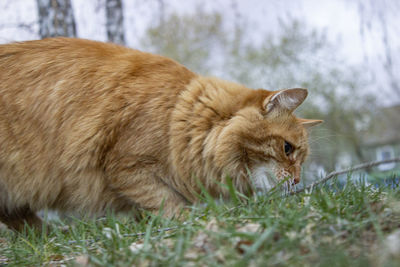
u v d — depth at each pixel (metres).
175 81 3.81
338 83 14.73
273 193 2.77
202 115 3.71
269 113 3.79
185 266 1.99
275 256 1.96
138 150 3.57
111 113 3.62
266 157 3.78
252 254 1.98
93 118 3.63
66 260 2.64
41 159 3.72
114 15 6.96
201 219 2.67
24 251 2.86
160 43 12.41
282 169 3.80
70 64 3.81
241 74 14.60
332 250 1.91
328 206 2.40
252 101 3.83
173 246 2.29
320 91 14.66
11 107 3.69
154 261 2.08
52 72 3.78
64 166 3.70
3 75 3.77
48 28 6.21
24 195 3.82
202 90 3.83
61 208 3.98
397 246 1.80
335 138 14.52
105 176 3.69
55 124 3.69
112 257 2.22
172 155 3.61
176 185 3.70
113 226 2.83
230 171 3.69
